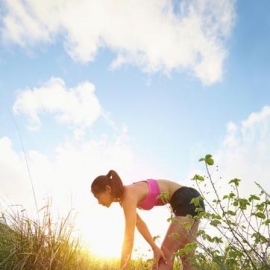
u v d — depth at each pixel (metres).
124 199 2.03
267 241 1.52
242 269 1.59
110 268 3.16
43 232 2.37
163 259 1.96
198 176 1.59
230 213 1.55
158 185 2.08
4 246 2.29
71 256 2.46
